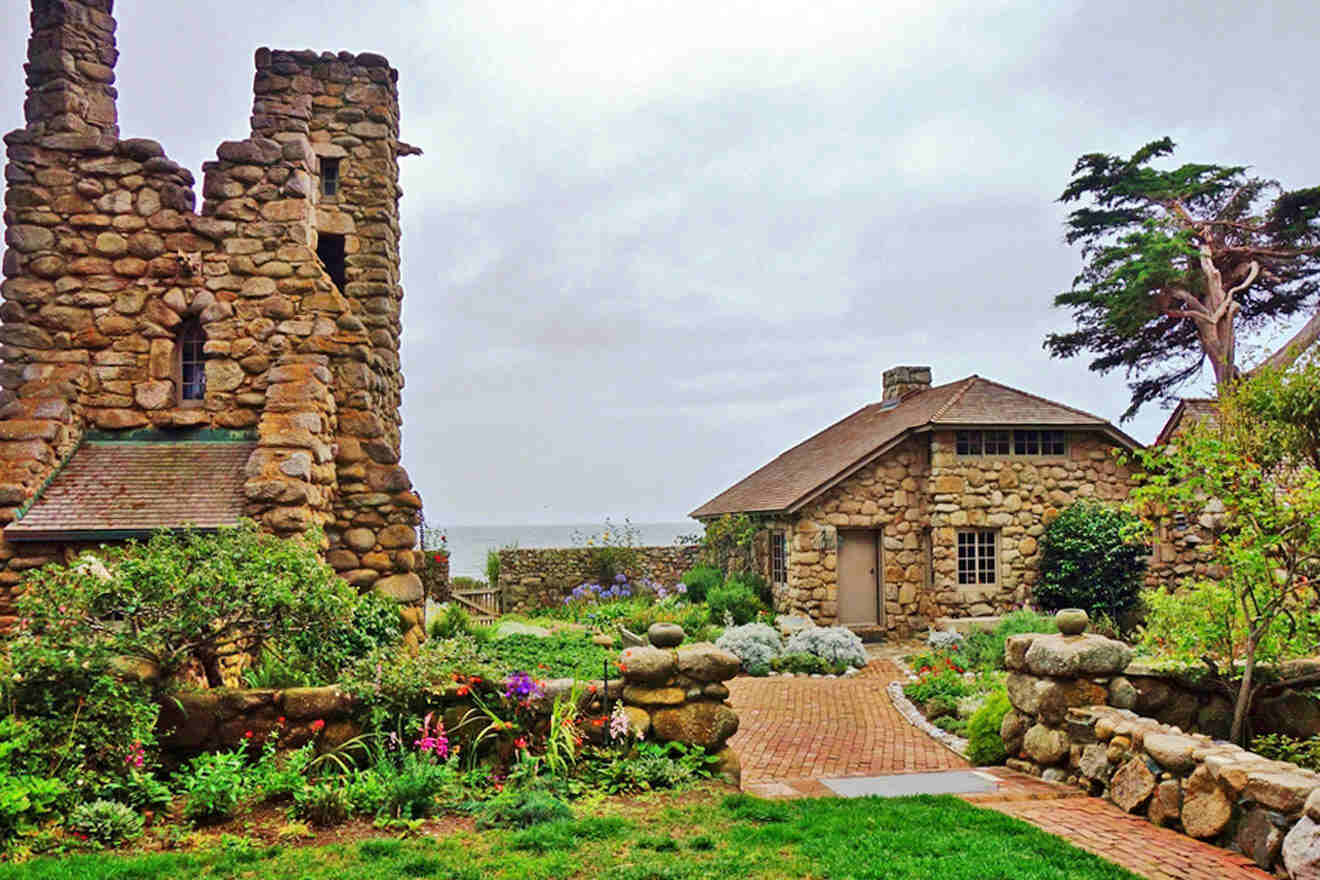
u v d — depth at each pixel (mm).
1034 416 18547
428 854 4773
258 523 8398
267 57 11711
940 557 18328
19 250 9844
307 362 10008
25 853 4621
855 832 5340
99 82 10578
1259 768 5219
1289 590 6746
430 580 20844
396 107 12516
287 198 10305
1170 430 18547
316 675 6773
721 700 6809
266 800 5648
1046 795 6527
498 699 6609
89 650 5539
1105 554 17406
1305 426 7254
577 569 24484
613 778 6246
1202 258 24500
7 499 8820
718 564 23625
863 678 14078
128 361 9930
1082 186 27219
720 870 4621
